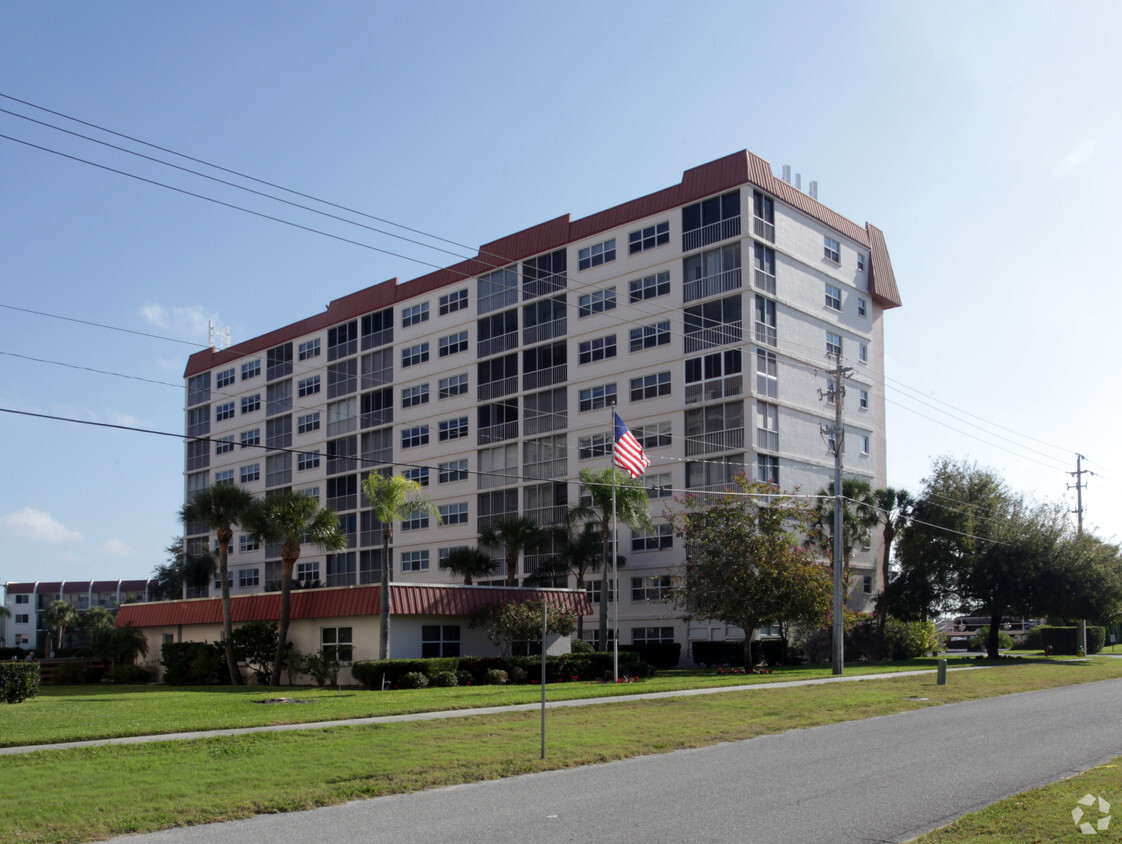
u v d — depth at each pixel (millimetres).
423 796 12961
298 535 40812
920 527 52281
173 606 49344
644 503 42969
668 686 30156
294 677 39906
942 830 10125
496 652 40469
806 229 54312
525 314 60375
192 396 88125
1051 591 49844
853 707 23984
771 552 40875
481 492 61531
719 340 50000
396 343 69125
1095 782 12562
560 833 10477
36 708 25781
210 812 11773
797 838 10125
